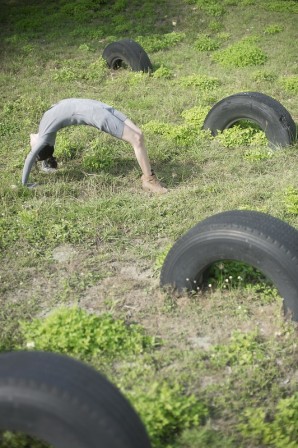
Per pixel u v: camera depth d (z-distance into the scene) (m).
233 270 7.26
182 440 6.12
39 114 10.13
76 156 9.12
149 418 6.12
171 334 6.85
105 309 7.10
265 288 7.17
